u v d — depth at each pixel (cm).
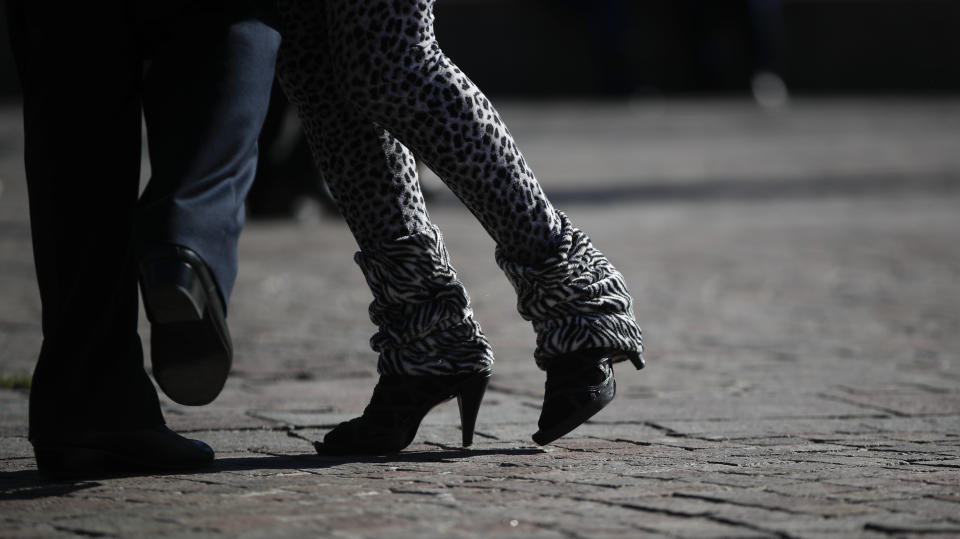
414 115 605
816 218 2291
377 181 652
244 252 1859
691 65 6366
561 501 550
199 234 529
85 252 594
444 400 680
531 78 6419
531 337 1188
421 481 596
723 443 705
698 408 833
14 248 1873
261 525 509
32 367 1006
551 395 653
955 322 1265
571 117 5066
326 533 495
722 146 3844
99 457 611
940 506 539
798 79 6612
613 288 655
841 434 736
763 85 6062
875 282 1566
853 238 2011
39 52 588
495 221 629
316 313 1334
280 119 2091
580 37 6438
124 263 601
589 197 2647
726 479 596
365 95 602
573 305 644
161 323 530
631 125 4638
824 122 4666
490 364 684
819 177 3012
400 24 596
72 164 586
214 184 543
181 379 544
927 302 1403
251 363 1037
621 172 3156
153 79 567
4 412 818
